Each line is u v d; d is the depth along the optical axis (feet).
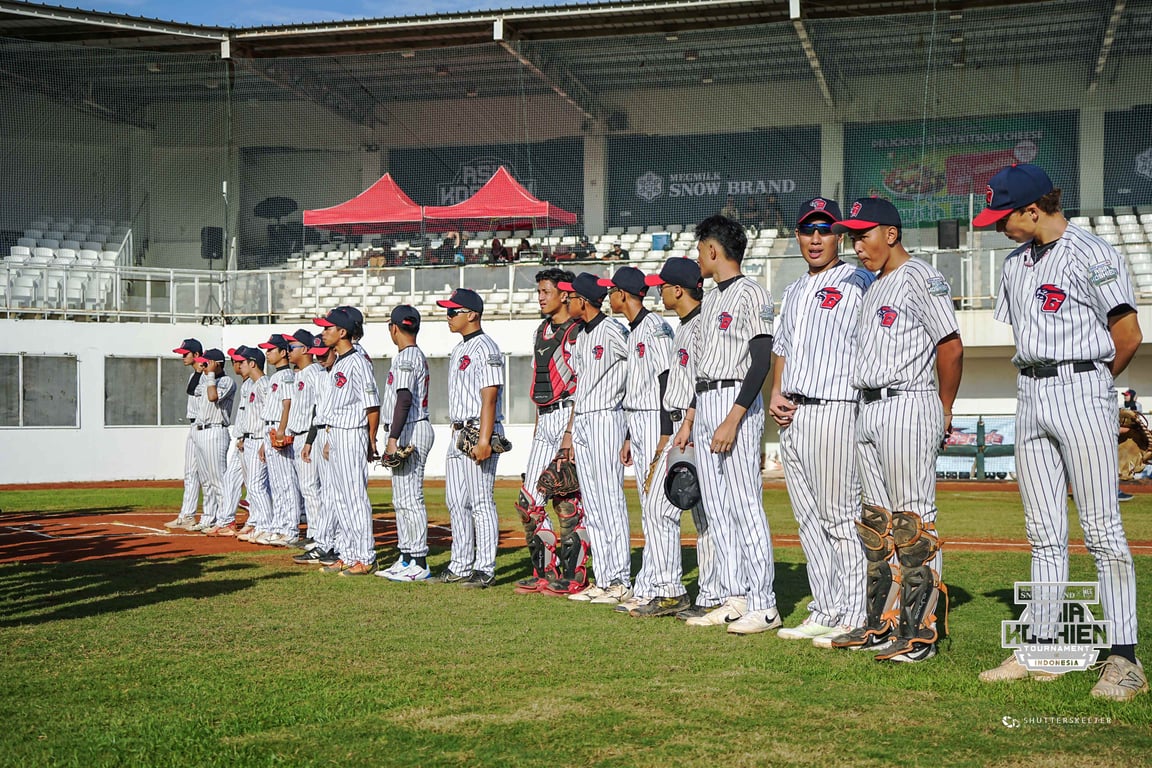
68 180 84.43
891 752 12.28
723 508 20.16
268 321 74.18
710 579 21.52
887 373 17.08
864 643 17.75
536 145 88.84
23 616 21.01
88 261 81.35
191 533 38.63
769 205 84.99
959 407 68.69
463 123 89.51
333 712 14.12
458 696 14.90
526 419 69.97
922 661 16.71
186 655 17.48
